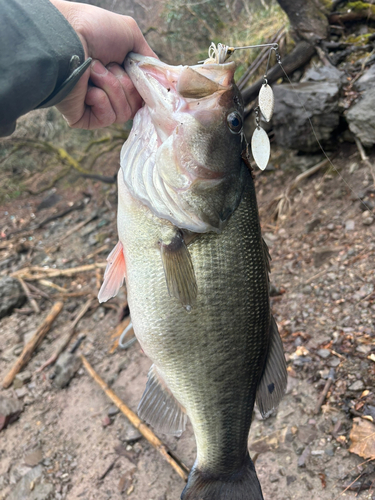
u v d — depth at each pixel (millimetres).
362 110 987
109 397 900
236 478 447
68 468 804
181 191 386
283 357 458
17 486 796
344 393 677
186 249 388
